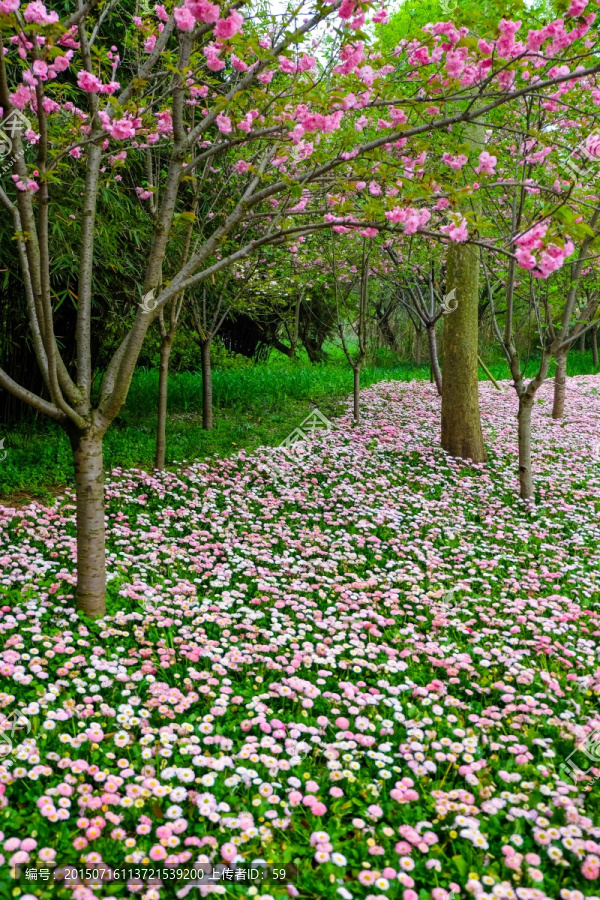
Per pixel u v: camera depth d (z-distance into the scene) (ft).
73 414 12.53
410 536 19.88
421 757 9.64
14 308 25.27
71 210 21.35
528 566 17.90
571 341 21.99
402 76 14.46
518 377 23.17
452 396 28.48
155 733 9.84
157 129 16.49
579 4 10.82
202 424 33.91
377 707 11.16
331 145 17.83
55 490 22.03
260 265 33.94
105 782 8.80
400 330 79.61
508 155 19.10
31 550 16.06
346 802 8.77
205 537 18.54
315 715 11.00
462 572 17.33
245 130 14.02
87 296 12.67
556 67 13.56
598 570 17.61
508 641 13.51
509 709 10.87
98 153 12.26
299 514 21.24
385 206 11.66
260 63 11.72
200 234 26.84
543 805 8.74
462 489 24.52
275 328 69.97
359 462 27.50
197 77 12.50
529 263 10.27
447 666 12.36
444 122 11.57
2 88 9.71
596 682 12.00
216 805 8.41
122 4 22.56
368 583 15.87
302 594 15.58
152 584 15.20
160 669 11.70
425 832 8.30
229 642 12.88
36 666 10.91
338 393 46.57
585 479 26.68
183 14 9.56
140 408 36.60
